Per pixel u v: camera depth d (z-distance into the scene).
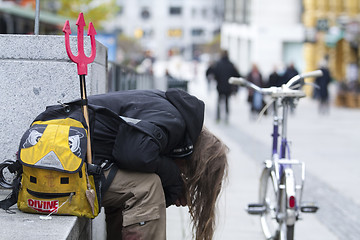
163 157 7.43
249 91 41.94
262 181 11.89
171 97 7.55
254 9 86.19
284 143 11.26
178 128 7.30
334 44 64.62
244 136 31.64
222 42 137.50
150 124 7.11
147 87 33.78
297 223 14.07
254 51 86.12
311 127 37.59
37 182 6.84
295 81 11.33
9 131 8.86
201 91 79.00
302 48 84.44
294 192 10.35
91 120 7.23
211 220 7.85
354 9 72.88
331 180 19.52
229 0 124.19
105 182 7.21
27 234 6.38
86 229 8.38
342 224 14.05
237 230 12.97
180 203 8.09
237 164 21.84
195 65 106.31
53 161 6.73
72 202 6.89
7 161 7.12
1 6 27.38
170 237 12.12
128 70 19.66
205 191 7.84
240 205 15.34
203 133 7.87
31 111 8.84
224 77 38.72
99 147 7.27
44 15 28.34
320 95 48.81
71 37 8.79
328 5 71.81
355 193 17.56
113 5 41.31
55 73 8.83
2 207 7.16
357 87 57.75
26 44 8.79
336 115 48.16
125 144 7.06
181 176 7.79
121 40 92.75
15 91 8.84
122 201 7.40
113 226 8.70
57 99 8.84
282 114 11.30
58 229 6.57
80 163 6.77
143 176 7.32
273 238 11.51
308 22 71.94
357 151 26.61
